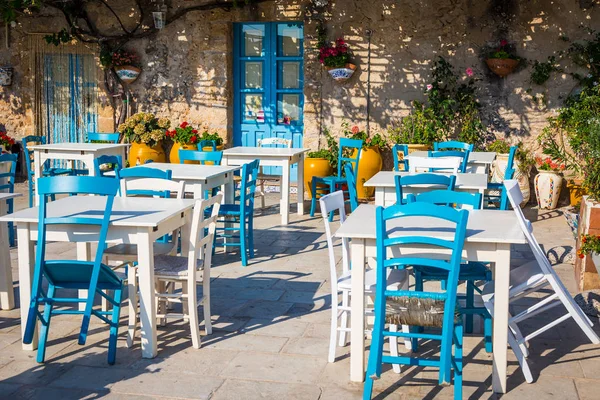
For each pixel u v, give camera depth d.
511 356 4.20
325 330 4.64
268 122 11.13
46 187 3.91
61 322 4.80
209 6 10.77
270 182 11.09
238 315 4.96
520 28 9.71
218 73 10.93
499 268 3.64
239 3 10.63
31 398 3.62
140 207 4.48
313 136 10.62
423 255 3.70
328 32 10.37
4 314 4.99
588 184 6.15
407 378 3.86
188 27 10.95
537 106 9.77
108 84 11.33
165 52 11.09
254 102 11.16
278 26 10.89
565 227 8.18
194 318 4.29
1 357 4.18
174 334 4.57
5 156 6.84
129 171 5.30
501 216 4.27
